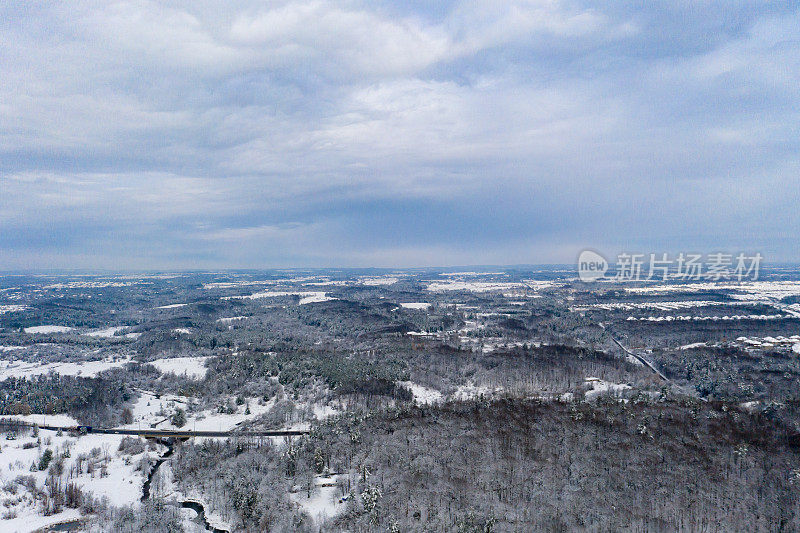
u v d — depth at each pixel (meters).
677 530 147.25
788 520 147.50
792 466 167.38
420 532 146.62
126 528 154.62
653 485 165.62
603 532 146.38
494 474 174.62
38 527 157.38
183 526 157.88
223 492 177.00
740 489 161.12
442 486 169.00
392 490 167.88
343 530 150.75
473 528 145.00
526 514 154.38
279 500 166.38
